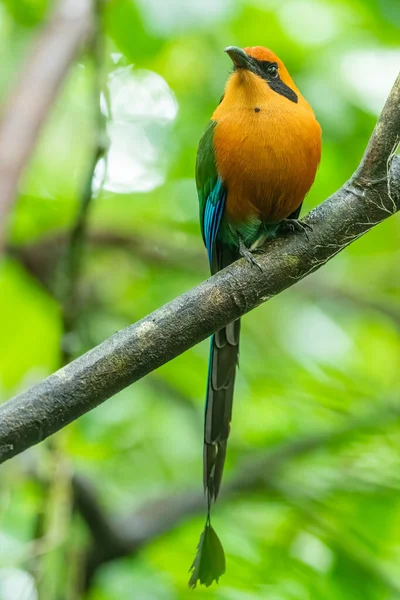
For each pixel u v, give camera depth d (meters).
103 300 14.29
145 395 12.94
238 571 10.51
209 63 13.87
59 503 10.27
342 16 12.90
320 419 12.17
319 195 14.04
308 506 11.01
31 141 9.92
